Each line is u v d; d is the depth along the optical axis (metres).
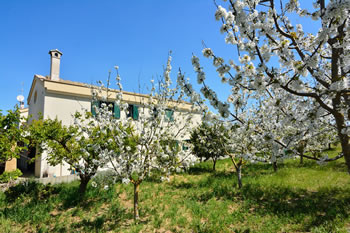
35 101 13.60
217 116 3.04
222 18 2.76
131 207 6.39
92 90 5.80
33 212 5.98
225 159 16.64
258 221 4.84
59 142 6.91
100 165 5.40
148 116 5.91
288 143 3.06
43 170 10.58
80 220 5.59
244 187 7.51
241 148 7.86
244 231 4.46
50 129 6.63
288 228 4.46
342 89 2.56
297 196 6.45
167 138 6.46
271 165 12.02
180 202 6.48
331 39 2.97
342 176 8.06
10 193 7.21
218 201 6.48
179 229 4.84
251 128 3.30
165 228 4.92
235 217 5.14
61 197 7.07
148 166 5.65
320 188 6.87
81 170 6.59
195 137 12.00
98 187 7.54
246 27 2.60
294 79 2.57
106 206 6.60
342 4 2.17
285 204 5.78
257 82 2.65
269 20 3.02
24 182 8.08
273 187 7.37
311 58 2.47
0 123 6.35
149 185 8.55
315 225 4.39
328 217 4.61
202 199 6.73
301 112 3.57
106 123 5.56
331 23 2.39
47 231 4.99
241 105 3.02
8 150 6.56
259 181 8.25
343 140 2.82
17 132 6.69
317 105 3.05
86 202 6.84
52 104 11.18
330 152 15.27
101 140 6.01
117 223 5.30
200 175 10.80
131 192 7.65
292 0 3.28
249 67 2.86
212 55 2.84
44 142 6.91
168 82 5.52
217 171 11.70
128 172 5.27
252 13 2.73
